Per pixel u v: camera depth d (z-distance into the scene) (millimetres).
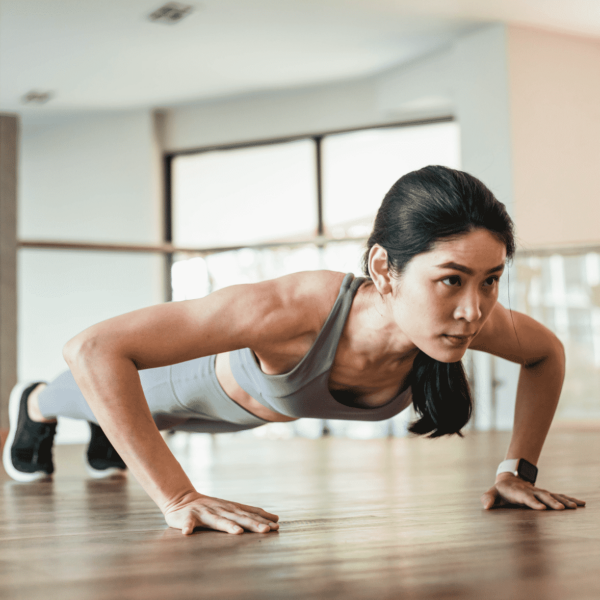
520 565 786
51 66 5883
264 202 6781
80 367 1047
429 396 1157
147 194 6867
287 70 6125
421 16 5137
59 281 7086
